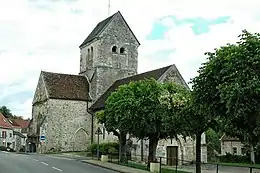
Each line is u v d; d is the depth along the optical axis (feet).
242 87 45.27
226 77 48.65
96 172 77.15
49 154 150.92
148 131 88.02
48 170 77.25
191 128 73.82
